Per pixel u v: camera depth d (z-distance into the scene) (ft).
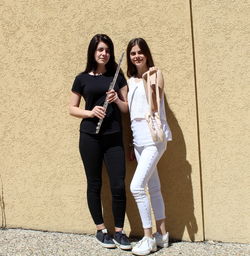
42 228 16.63
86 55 15.65
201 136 15.08
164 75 15.03
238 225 15.12
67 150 16.16
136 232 15.92
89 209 15.15
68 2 15.58
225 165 15.01
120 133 14.71
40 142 16.35
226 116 14.84
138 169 14.16
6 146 16.63
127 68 14.89
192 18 14.73
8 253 14.74
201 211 15.28
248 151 14.80
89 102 14.52
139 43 14.19
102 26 15.39
